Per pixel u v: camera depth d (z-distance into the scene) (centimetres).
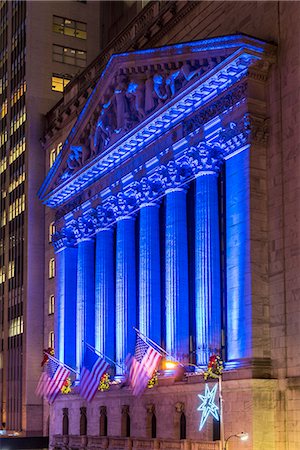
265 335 4144
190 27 5419
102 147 6025
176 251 4975
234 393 4144
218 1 5106
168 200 5103
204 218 4684
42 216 8106
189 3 5416
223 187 4722
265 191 4319
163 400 4881
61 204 7031
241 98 4419
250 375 4034
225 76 4500
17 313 8169
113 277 6062
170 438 4684
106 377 5528
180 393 4694
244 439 3891
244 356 4138
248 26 4722
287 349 4025
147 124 5194
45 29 8606
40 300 7906
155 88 5216
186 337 4844
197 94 4741
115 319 5900
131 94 5559
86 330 6291
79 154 6469
